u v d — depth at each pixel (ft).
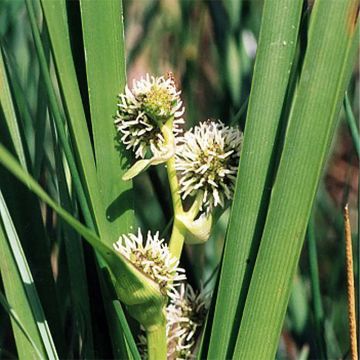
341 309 2.16
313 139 1.41
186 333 1.57
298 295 1.99
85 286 1.58
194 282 1.75
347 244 1.50
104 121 1.49
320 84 1.40
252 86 1.43
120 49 1.48
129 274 1.41
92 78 1.48
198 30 2.29
